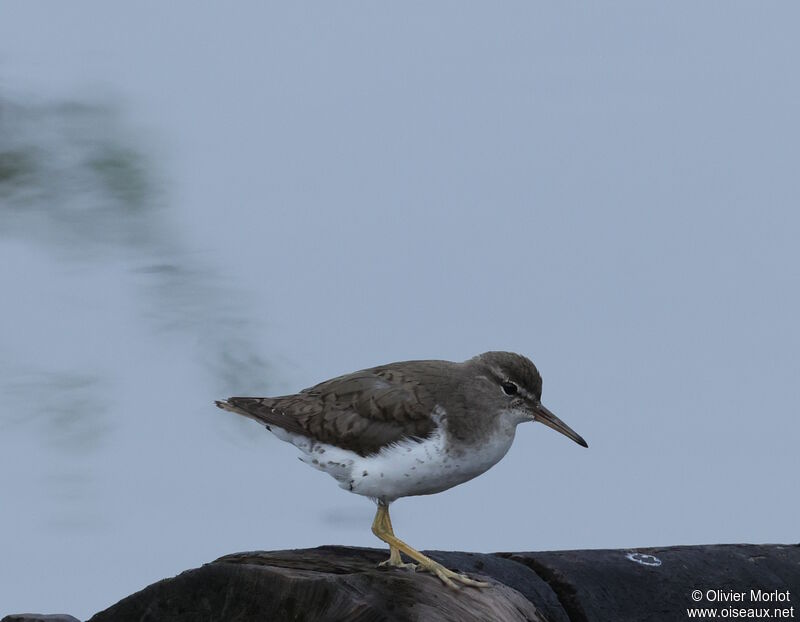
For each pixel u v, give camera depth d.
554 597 11.88
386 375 12.95
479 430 12.66
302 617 10.23
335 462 12.72
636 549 12.97
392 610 10.10
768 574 12.80
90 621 11.06
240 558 11.48
